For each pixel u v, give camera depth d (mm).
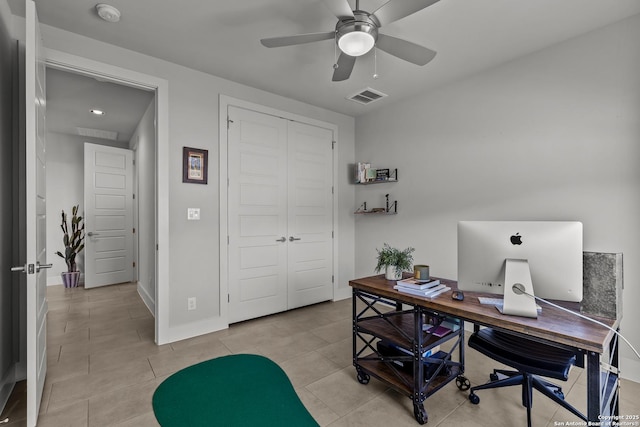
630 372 2150
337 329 3133
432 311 1748
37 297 1740
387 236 3893
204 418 1745
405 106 3662
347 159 4285
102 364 2375
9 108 2057
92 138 5449
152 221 3617
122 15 2148
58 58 2301
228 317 3184
